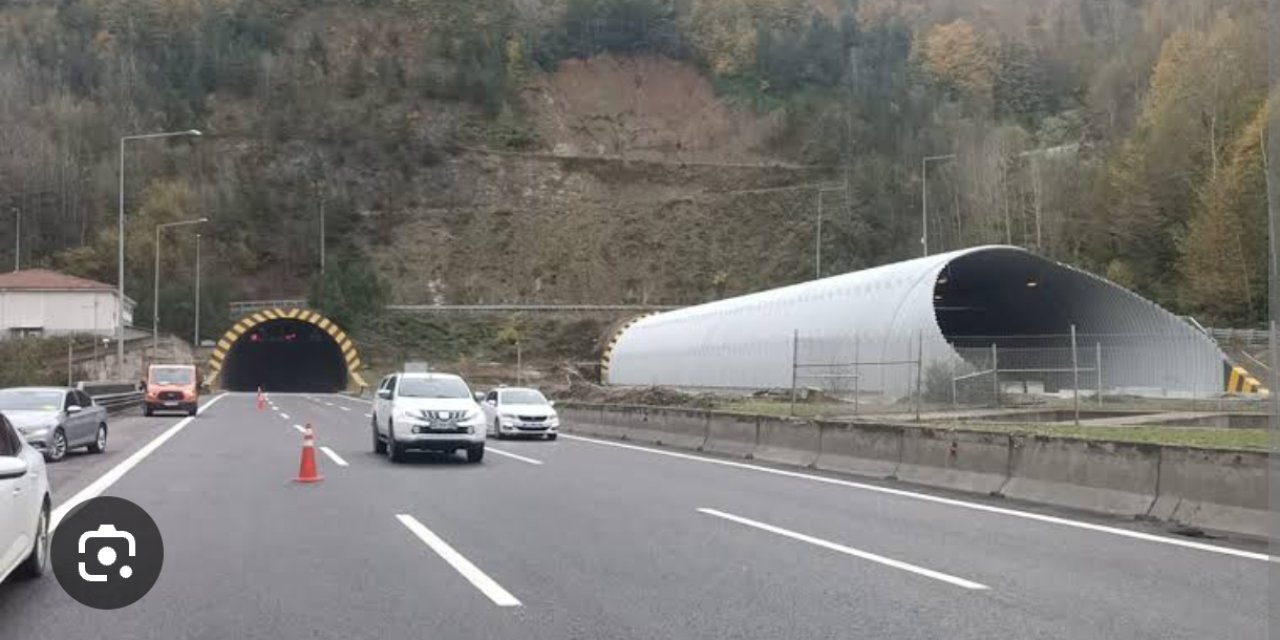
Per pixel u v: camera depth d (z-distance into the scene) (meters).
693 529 12.55
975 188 95.50
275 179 120.06
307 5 165.25
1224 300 68.75
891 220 111.00
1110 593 8.94
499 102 140.62
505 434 29.73
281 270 109.94
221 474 18.77
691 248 112.75
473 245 112.94
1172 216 78.81
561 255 111.62
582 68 155.75
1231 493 12.20
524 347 92.00
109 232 103.25
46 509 9.68
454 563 10.27
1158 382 41.09
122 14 149.88
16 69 128.38
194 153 122.44
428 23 161.38
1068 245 86.88
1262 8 81.50
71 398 22.39
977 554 10.86
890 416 29.48
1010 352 41.44
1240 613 8.16
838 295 44.22
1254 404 32.59
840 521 13.27
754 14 169.12
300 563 10.24
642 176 126.38
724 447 24.28
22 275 79.00
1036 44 144.88
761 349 48.00
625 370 69.31
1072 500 14.45
